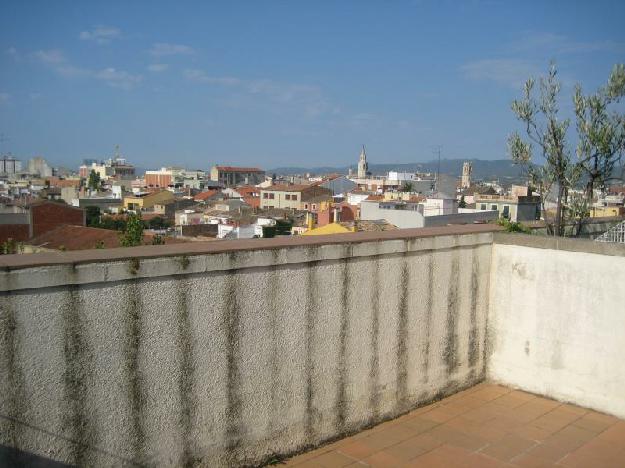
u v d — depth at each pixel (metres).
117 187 99.31
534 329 5.43
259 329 3.75
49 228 36.38
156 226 59.78
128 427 3.20
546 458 4.26
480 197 51.03
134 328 3.17
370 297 4.46
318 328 4.12
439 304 5.12
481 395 5.43
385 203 37.53
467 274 5.39
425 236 4.85
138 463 3.26
